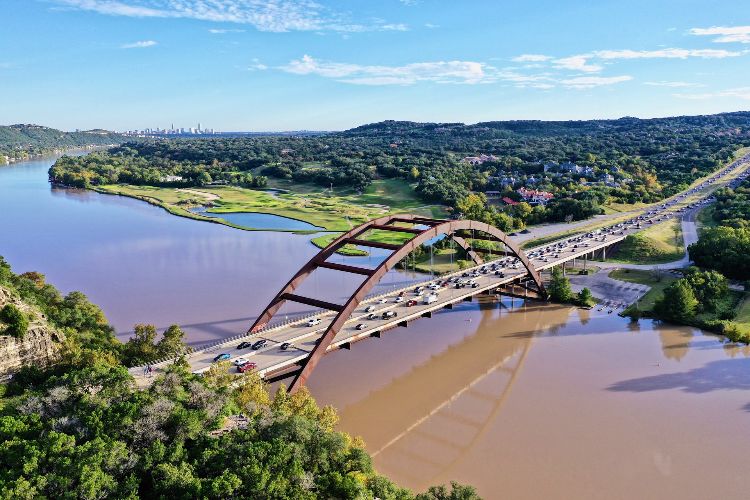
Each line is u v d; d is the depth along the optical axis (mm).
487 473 59469
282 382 79812
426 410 73688
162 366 70062
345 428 69250
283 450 44219
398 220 103125
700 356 88750
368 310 93625
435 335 101062
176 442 45469
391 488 46156
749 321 100562
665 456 61719
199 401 52375
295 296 84750
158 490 40000
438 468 60625
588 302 115938
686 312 103500
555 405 73875
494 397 76625
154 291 122250
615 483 57156
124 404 47719
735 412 70750
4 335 62406
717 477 57812
